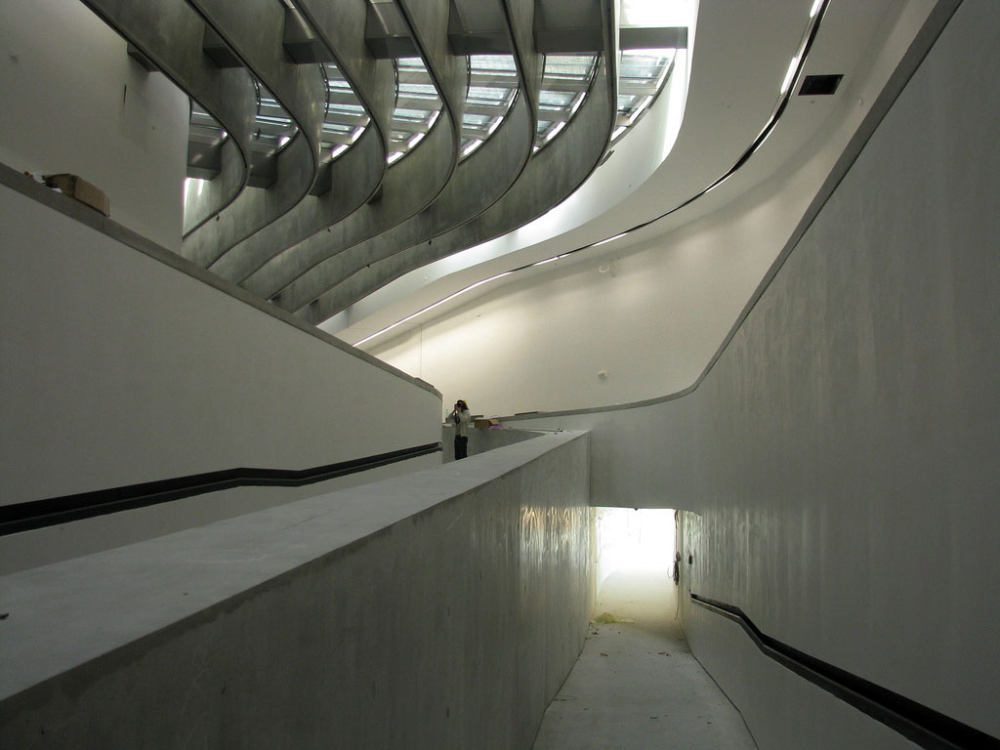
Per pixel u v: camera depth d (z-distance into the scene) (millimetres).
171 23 5453
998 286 1312
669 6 6492
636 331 12047
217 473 2930
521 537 3215
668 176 9133
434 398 7758
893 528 1853
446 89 6375
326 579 1197
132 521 2338
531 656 3553
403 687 1582
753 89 6930
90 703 684
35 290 1878
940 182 1557
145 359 2406
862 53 6406
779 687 3213
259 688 987
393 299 15664
